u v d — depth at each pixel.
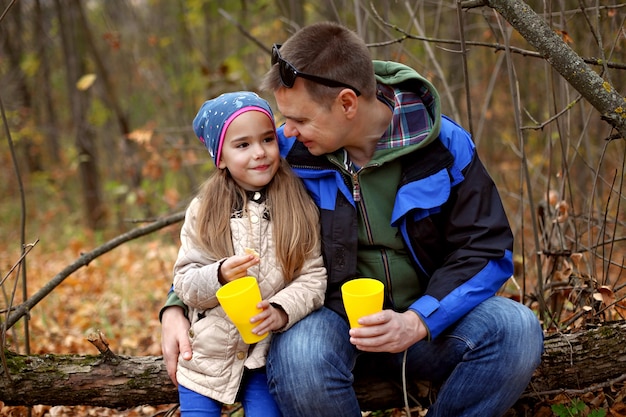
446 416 1.94
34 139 10.55
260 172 2.01
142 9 9.16
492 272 1.91
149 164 6.15
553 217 2.91
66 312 4.37
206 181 2.15
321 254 2.07
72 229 8.27
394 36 3.87
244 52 6.89
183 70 8.50
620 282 3.85
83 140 8.23
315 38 1.90
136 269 5.31
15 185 10.99
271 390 1.91
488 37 4.63
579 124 4.23
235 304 1.78
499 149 6.66
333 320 2.01
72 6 7.80
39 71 10.63
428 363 2.03
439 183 1.93
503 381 1.84
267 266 2.02
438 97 1.92
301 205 2.03
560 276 2.72
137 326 3.98
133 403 2.20
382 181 2.00
